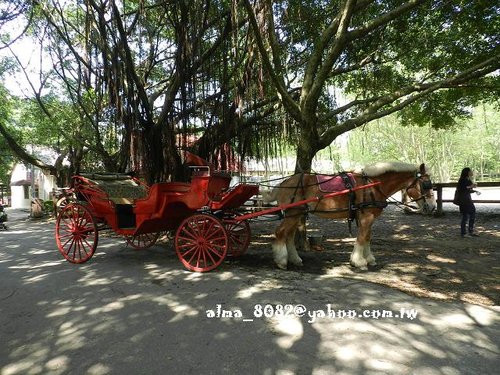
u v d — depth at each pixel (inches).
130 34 370.0
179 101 368.2
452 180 1870.1
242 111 337.7
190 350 137.3
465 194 363.9
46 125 572.1
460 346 137.0
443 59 421.7
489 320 160.2
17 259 301.6
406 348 135.9
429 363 125.3
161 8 386.9
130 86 348.2
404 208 542.6
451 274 235.3
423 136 1430.9
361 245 250.2
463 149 1642.5
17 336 152.3
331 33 287.4
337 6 370.3
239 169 418.9
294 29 370.9
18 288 216.5
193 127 399.9
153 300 190.2
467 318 162.4
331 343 140.5
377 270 246.7
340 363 126.0
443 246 321.7
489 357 129.1
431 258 278.7
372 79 438.6
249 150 417.4
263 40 292.8
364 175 250.7
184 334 150.6
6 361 132.5
